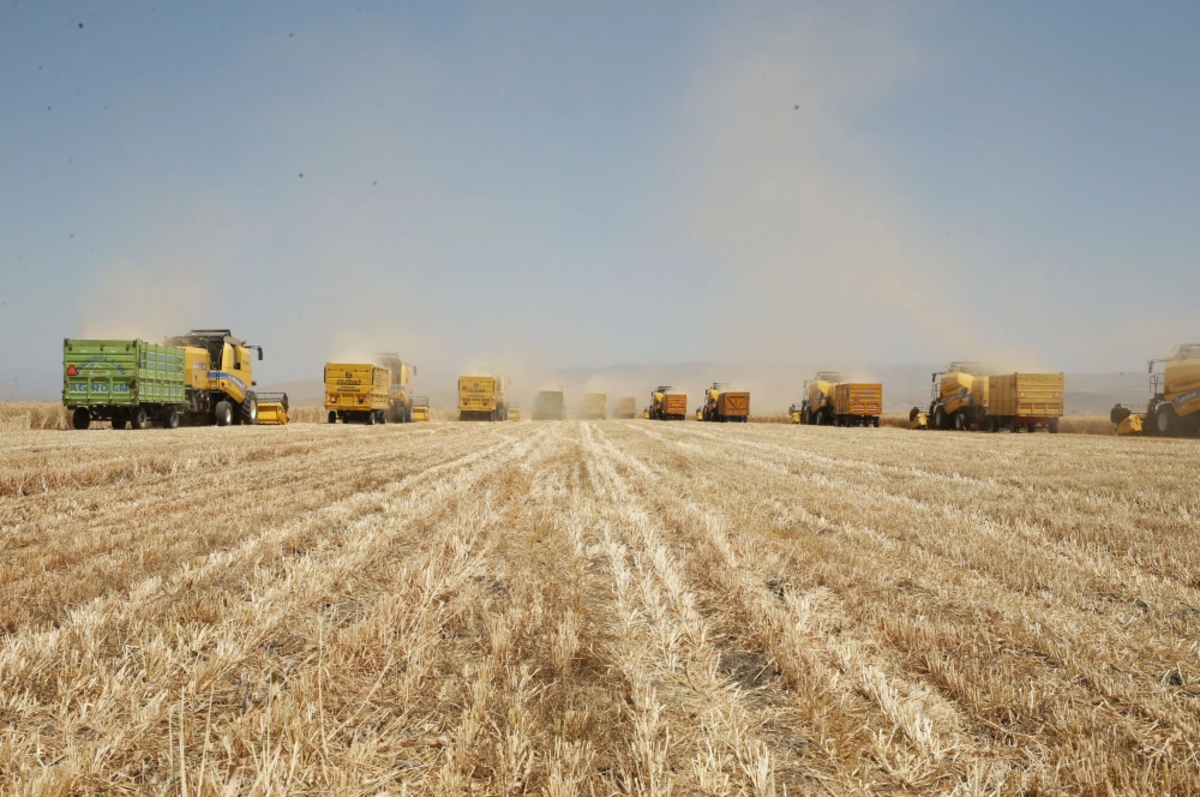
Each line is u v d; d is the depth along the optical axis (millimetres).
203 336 35312
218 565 6836
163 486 12602
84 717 3717
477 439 27203
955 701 4109
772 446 24797
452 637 5074
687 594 5984
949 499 11539
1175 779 3178
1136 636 5148
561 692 4078
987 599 6078
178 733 3652
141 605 5539
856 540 8523
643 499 11969
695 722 3865
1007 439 30188
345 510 10164
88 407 28375
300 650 4840
